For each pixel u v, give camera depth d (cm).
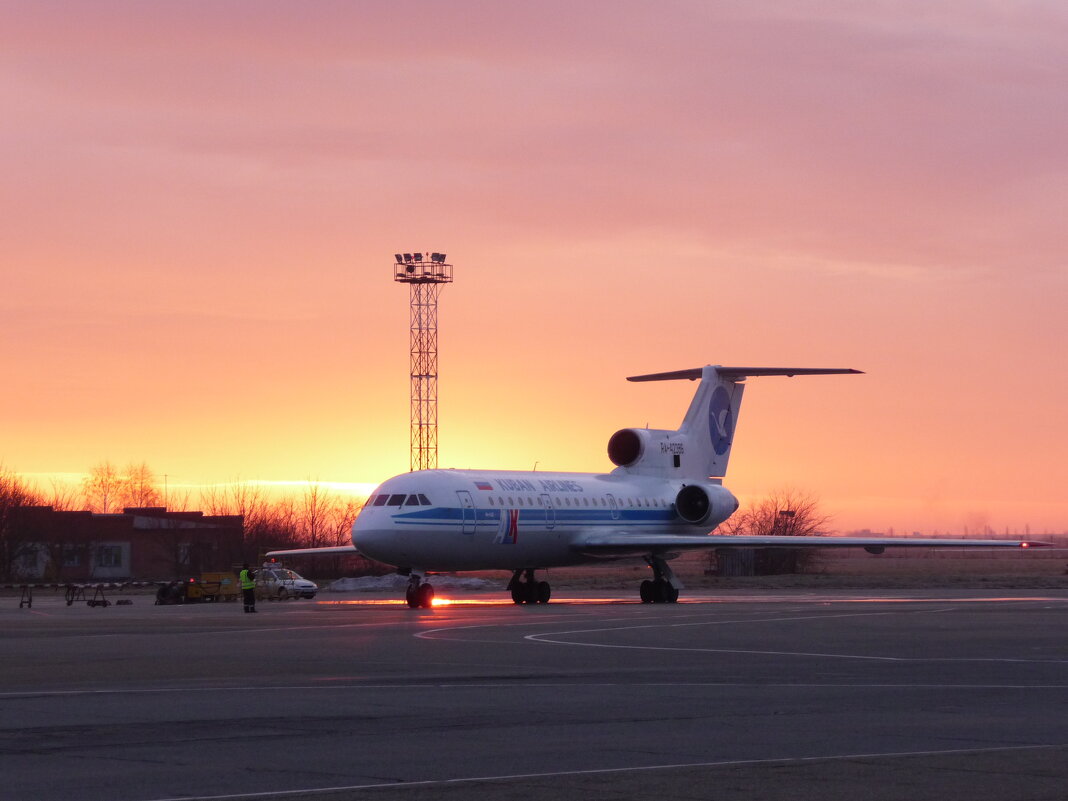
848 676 2375
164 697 2062
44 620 4697
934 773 1370
